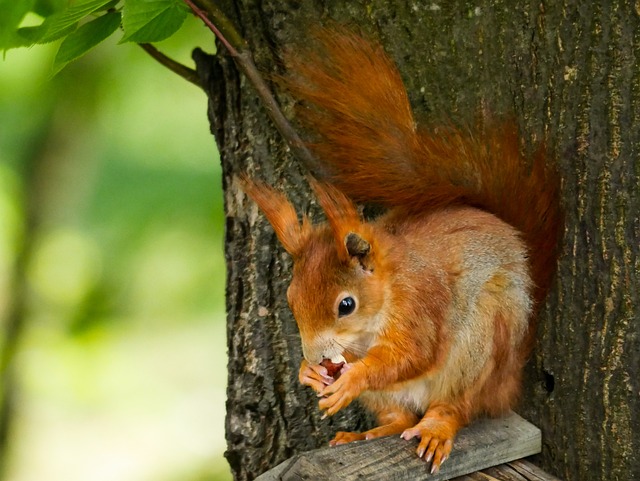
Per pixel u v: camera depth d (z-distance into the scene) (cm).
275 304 752
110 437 1503
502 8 667
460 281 630
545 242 666
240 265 758
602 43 638
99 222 1341
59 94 1331
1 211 1388
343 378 609
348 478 584
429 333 621
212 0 682
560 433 687
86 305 1412
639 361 657
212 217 1284
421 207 661
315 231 645
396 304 622
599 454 676
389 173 647
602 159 647
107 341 1466
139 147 1348
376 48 662
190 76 773
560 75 654
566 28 648
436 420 632
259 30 709
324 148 657
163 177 1322
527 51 664
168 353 1590
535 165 662
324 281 614
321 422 762
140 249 1317
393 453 612
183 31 1212
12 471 1412
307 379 628
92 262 1380
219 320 1473
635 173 641
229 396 781
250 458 776
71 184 1377
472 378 634
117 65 1323
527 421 672
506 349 641
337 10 690
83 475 1450
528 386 696
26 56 1309
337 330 612
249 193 657
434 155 656
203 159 1329
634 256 648
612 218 649
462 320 629
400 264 626
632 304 653
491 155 664
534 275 664
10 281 1400
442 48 681
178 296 1395
